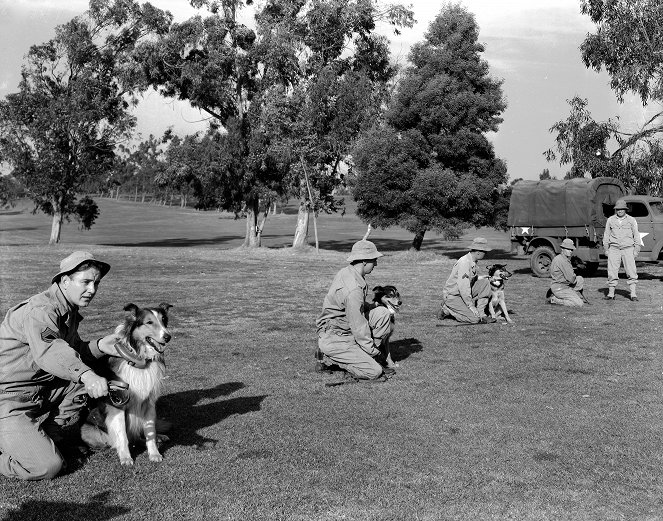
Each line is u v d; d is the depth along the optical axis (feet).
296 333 37.88
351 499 15.12
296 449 18.40
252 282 67.00
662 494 15.64
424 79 120.37
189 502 14.88
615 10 97.96
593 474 16.81
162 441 18.81
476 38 120.26
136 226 289.53
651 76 95.20
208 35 138.10
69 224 302.25
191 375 27.22
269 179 146.82
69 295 16.38
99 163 174.40
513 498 15.29
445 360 30.45
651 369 28.71
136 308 17.44
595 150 100.89
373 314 28.14
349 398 23.79
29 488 15.55
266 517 14.15
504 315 43.06
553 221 71.77
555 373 27.91
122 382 16.83
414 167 117.50
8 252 108.06
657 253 65.62
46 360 15.51
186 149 147.74
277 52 132.87
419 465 17.29
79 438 18.57
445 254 137.49
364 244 27.02
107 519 13.98
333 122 132.05
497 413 22.03
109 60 166.91
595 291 58.75
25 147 166.40
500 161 119.55
